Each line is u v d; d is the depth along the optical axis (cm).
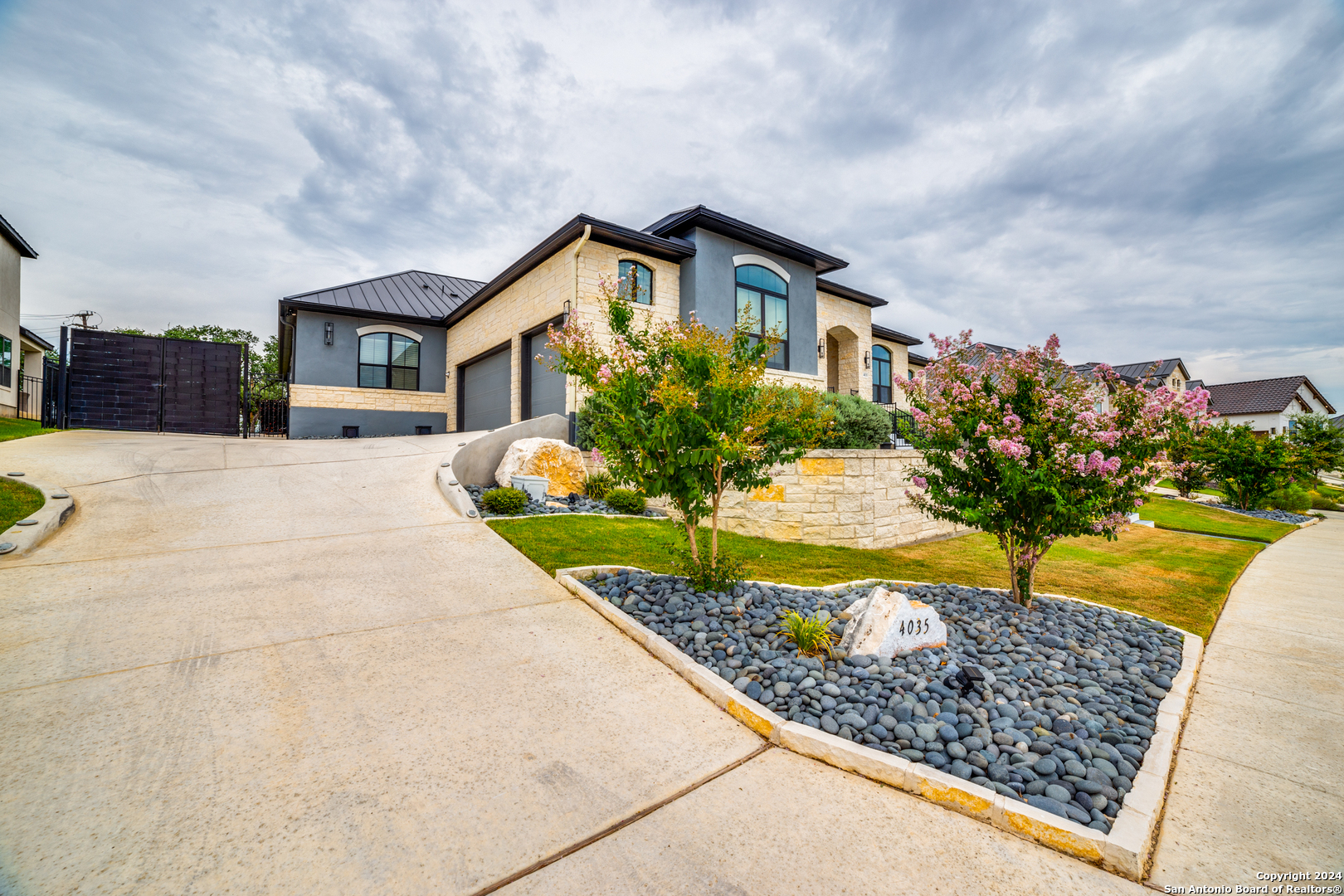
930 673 380
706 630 430
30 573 475
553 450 992
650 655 396
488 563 564
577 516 838
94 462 885
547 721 303
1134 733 318
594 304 1206
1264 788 278
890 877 206
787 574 650
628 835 222
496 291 1538
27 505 632
